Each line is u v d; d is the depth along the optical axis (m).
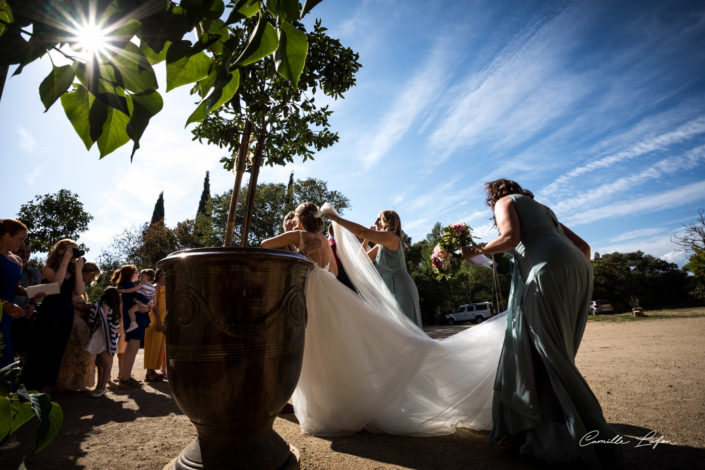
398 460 2.28
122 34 0.83
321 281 2.89
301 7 1.00
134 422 3.26
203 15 0.91
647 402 3.51
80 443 2.69
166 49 1.00
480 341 2.99
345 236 3.59
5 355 3.02
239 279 1.82
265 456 1.89
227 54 1.02
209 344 1.78
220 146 4.57
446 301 38.00
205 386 1.78
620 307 46.44
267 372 1.85
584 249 2.82
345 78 4.16
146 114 0.88
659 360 6.14
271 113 4.01
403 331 3.00
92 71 0.85
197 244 28.55
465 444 2.56
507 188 2.84
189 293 1.84
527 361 2.30
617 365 5.81
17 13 0.75
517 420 2.28
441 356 2.97
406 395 2.94
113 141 0.97
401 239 3.97
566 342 2.25
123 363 5.01
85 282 5.11
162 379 5.56
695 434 2.62
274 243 3.08
